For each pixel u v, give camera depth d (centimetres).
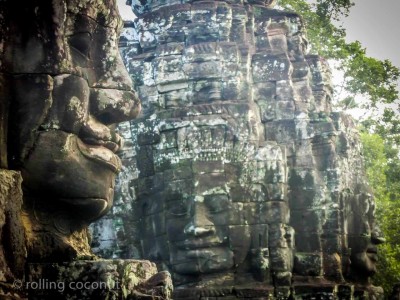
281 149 1947
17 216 805
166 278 895
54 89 877
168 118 1947
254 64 2044
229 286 1852
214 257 1861
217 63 1984
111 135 938
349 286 1970
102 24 938
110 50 942
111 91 937
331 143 2069
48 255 889
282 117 2030
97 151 912
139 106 959
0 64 857
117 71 946
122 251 1969
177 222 1888
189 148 1911
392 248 2805
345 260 2061
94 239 1986
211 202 1881
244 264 1891
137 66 2030
